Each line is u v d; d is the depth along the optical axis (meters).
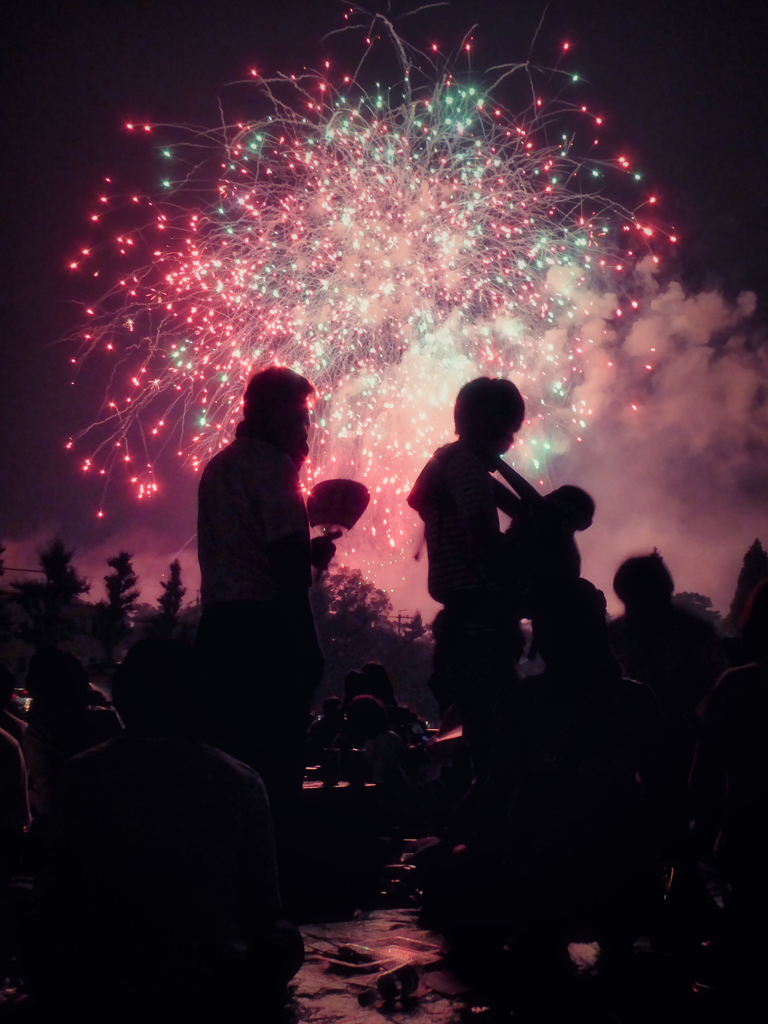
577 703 3.38
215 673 3.31
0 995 2.92
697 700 4.17
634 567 4.36
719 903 4.19
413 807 5.27
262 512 3.42
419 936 3.79
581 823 3.28
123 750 2.39
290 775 3.35
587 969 3.34
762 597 3.26
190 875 2.30
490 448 4.04
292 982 3.16
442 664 4.07
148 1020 2.23
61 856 2.32
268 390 3.68
